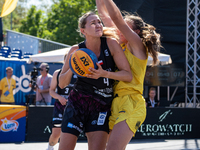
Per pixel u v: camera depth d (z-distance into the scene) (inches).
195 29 427.5
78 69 133.3
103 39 144.4
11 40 740.0
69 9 1053.8
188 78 462.9
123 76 138.8
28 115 327.3
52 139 227.3
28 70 501.4
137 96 145.9
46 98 377.1
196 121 358.9
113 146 130.6
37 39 715.4
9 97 449.4
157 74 438.6
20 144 307.9
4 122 318.3
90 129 144.1
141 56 145.7
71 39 1010.7
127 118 138.1
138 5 474.9
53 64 506.6
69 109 145.3
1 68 497.7
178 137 353.1
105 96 145.7
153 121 349.4
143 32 146.6
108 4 131.3
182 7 498.0
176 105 502.6
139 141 332.2
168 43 505.4
